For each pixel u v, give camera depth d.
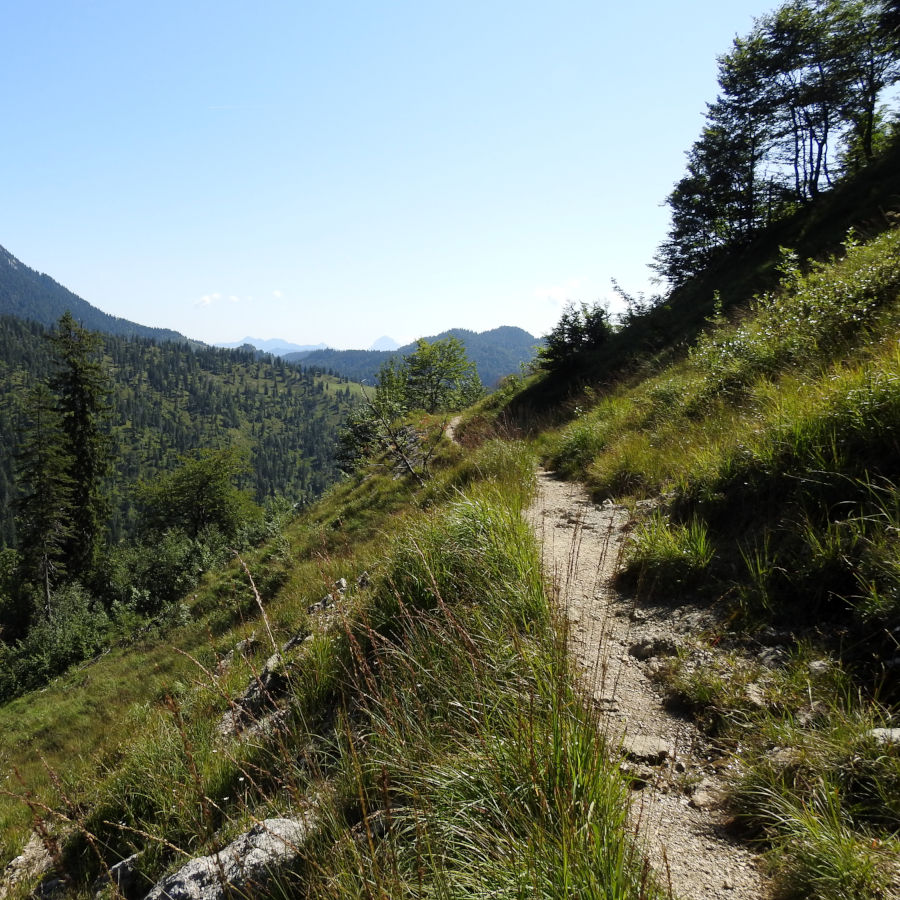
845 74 26.05
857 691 2.58
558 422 16.31
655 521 4.84
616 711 3.04
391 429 15.23
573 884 1.75
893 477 3.43
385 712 3.11
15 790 8.94
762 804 2.16
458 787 2.36
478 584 4.18
